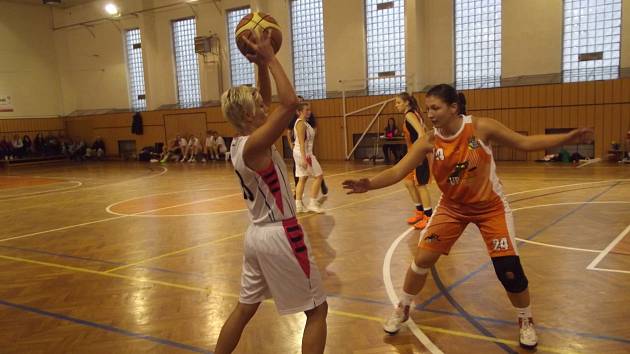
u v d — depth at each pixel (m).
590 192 8.30
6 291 4.54
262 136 2.19
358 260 4.99
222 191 10.86
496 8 15.36
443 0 16.11
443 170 2.92
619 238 5.29
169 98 22.95
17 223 8.07
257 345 3.19
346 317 3.55
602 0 13.82
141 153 22.48
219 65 21.22
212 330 3.46
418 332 3.24
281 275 2.36
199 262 5.21
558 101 13.99
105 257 5.62
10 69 24.16
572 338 3.04
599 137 13.56
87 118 25.41
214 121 21.14
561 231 5.72
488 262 4.67
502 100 14.82
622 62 13.74
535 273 4.30
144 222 7.60
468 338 3.12
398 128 16.83
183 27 22.16
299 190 7.65
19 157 23.62
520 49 15.03
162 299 4.13
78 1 24.31
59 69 25.91
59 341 3.38
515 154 14.55
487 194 2.89
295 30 19.23
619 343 2.95
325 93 18.83
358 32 17.75
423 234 3.12
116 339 3.38
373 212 7.50
